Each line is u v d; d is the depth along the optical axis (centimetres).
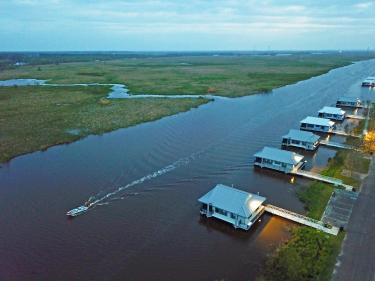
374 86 17050
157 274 3925
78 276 3878
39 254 4256
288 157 6688
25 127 9669
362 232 4503
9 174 6650
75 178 6456
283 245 4322
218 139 8738
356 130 9244
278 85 17750
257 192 5912
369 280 3578
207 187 6100
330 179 6138
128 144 8400
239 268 4016
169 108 12200
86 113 11406
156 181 6312
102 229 4803
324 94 15150
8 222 4972
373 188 5800
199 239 4597
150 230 4794
